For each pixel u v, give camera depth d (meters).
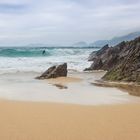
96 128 12.77
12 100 19.62
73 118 14.46
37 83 30.80
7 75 38.09
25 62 57.16
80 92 24.45
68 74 41.41
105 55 53.28
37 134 11.91
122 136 11.73
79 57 71.62
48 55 78.69
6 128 12.63
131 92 24.53
